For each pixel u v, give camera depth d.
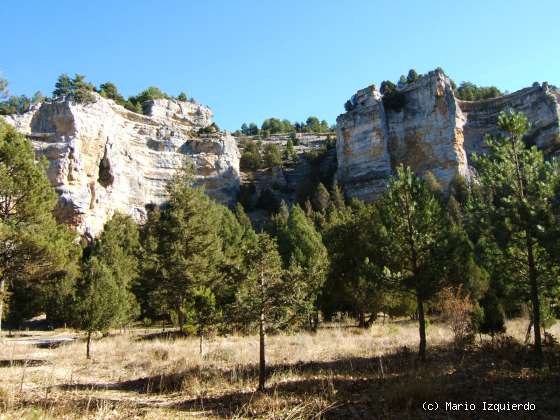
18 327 43.91
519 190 14.40
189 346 19.58
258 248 10.73
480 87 111.62
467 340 15.71
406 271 15.02
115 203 75.94
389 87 97.81
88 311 18.52
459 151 81.62
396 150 87.25
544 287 14.02
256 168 111.38
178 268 26.48
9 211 22.33
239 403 9.49
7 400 9.04
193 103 112.50
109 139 76.88
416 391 9.12
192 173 33.25
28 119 71.06
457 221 44.16
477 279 23.69
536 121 80.56
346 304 32.84
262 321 10.47
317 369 13.15
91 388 11.64
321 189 83.00
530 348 14.57
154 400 10.33
